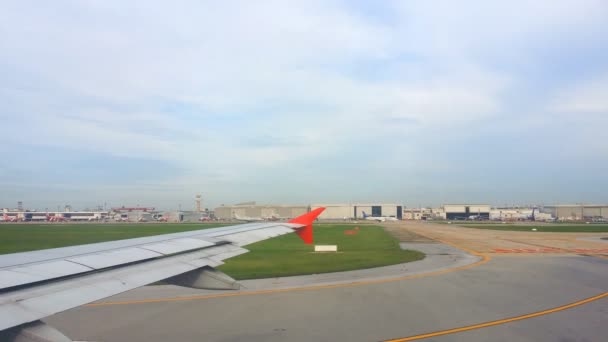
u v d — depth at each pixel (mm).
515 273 25078
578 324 13961
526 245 46156
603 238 58031
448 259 32250
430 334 12727
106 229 83250
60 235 62781
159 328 13094
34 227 94188
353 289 19828
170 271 8477
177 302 16797
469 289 19906
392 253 36875
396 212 190750
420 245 46312
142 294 18234
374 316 14797
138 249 10039
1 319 5055
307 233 15773
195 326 13367
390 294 18672
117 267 8266
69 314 14773
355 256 34219
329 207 191000
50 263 7855
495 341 12125
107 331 12750
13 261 7895
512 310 15781
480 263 29844
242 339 12102
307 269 26297
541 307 16281
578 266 28359
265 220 171500
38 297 6000
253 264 28875
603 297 18188
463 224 121938
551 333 12930
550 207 187875
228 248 11734
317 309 15781
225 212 192750
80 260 8336
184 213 188000
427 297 18047
